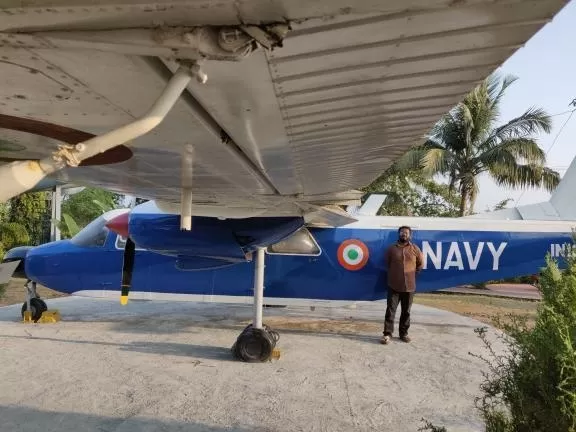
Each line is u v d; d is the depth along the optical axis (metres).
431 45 1.56
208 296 8.76
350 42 1.52
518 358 2.78
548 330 2.53
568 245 2.98
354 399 5.25
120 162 3.46
